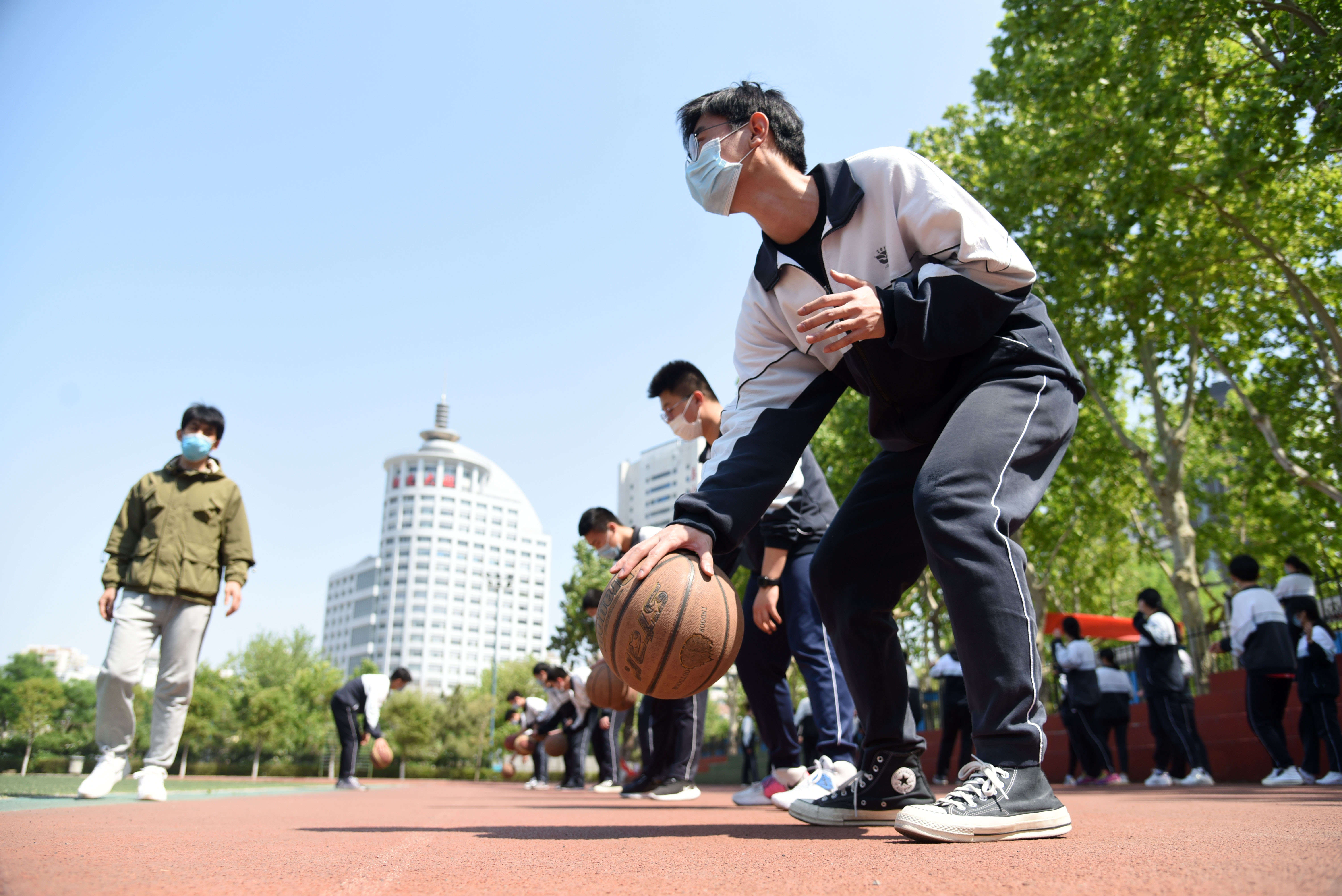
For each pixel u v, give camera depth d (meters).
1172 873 1.39
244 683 65.62
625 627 2.26
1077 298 16.06
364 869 1.67
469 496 195.88
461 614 188.12
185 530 5.37
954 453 2.20
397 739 65.75
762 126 2.60
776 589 4.30
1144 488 21.77
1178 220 16.12
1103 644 19.92
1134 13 13.57
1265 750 10.38
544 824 3.25
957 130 22.14
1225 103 14.97
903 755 2.70
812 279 2.61
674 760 6.55
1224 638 10.16
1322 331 17.53
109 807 4.31
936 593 23.97
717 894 1.31
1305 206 15.84
